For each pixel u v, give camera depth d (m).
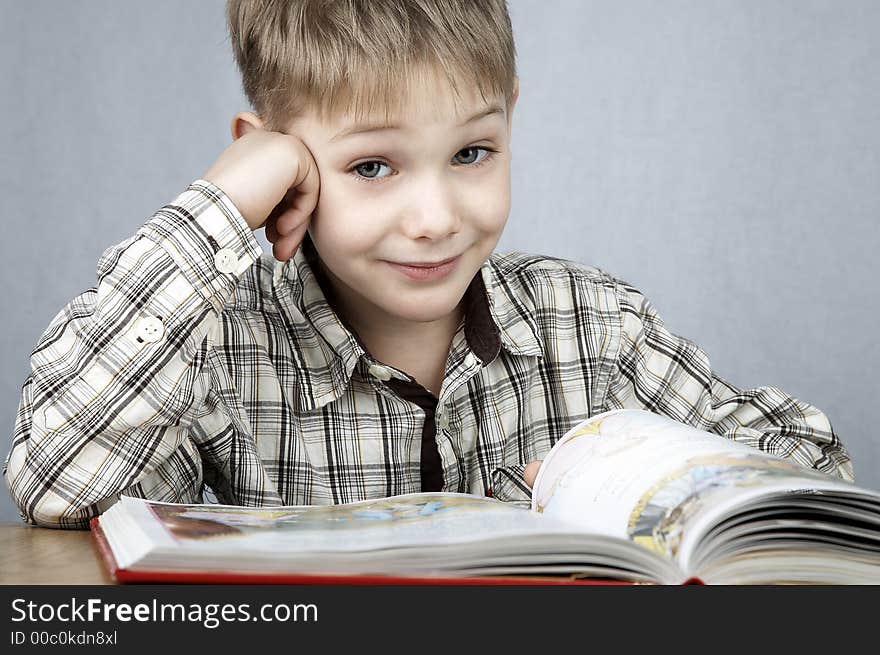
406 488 0.95
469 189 0.79
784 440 0.99
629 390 1.09
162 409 0.76
